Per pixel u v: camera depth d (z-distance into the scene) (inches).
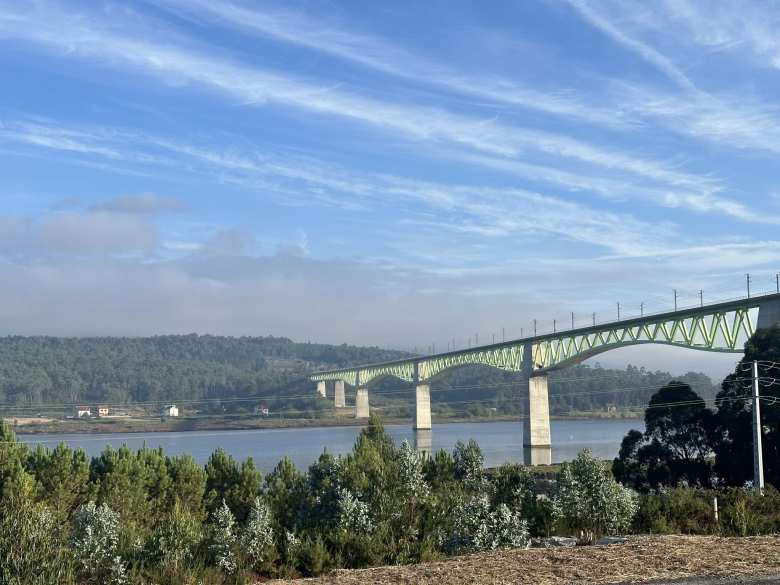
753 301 3681.1
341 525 1254.9
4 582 732.0
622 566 761.0
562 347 5502.0
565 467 1253.7
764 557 763.4
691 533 1136.2
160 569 1028.5
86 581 1010.1
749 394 2645.2
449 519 1237.7
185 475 2162.9
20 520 785.6
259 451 6264.8
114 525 1155.3
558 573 753.0
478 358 6855.3
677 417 2758.4
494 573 773.9
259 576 1120.2
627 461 2854.3
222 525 1156.5
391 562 1127.0
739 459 2571.4
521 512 1322.6
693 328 4151.1
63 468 2026.3
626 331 4781.0
